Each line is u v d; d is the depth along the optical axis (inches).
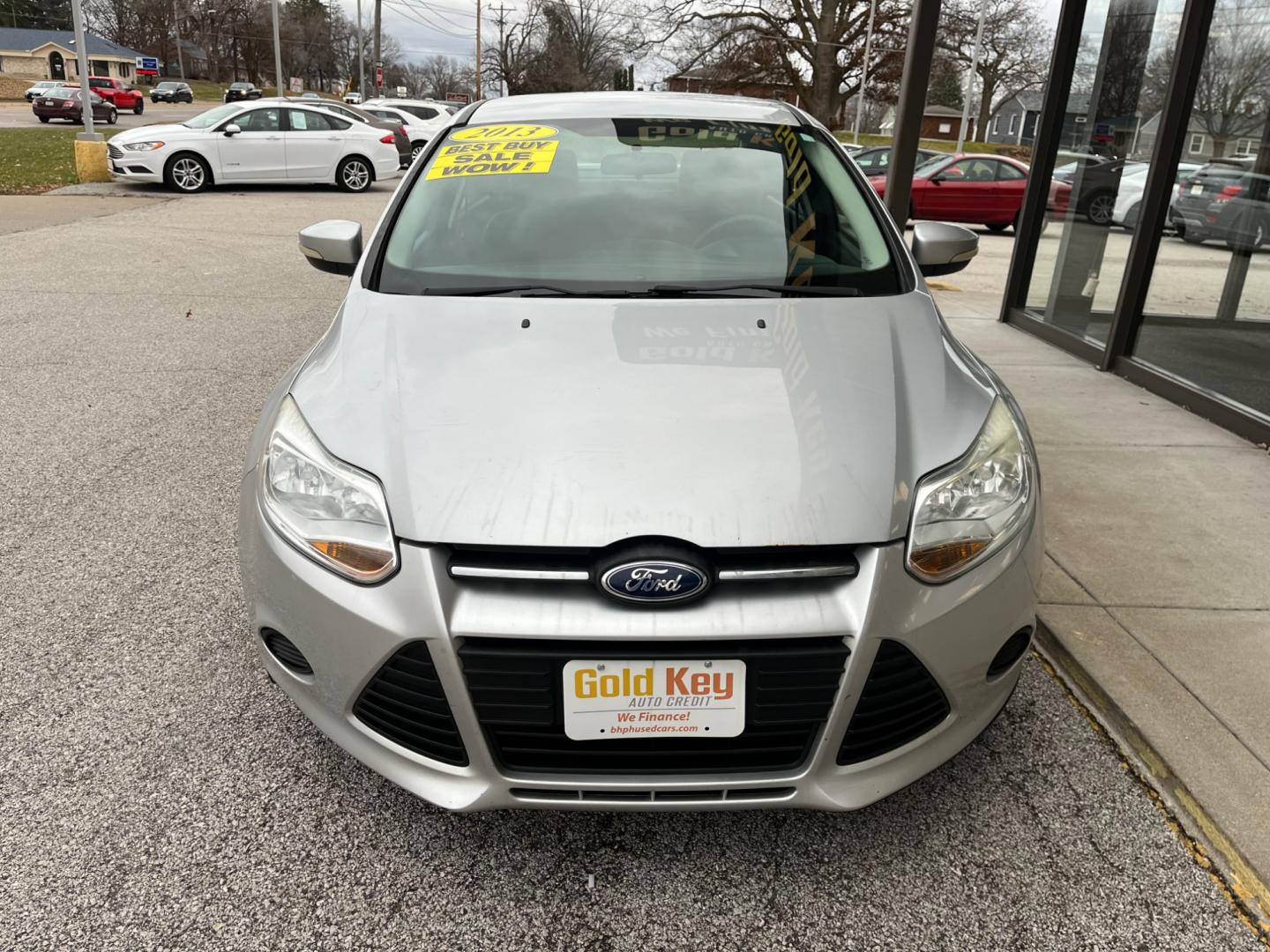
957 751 74.7
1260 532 136.9
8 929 68.7
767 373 80.6
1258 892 74.2
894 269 101.6
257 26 3459.6
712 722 66.5
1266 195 181.6
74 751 87.7
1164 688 99.0
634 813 81.7
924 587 68.4
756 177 112.3
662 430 73.1
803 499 68.2
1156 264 214.7
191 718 93.0
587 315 89.1
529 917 70.9
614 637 64.2
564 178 111.1
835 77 1395.2
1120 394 209.5
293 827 79.1
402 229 104.7
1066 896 73.5
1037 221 279.1
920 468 72.9
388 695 69.7
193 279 317.7
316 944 68.2
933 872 75.7
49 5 3782.0
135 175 573.3
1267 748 90.3
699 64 1423.5
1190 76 200.2
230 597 116.0
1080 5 257.0
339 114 623.2
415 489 69.4
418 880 74.0
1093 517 140.6
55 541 129.6
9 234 391.5
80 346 231.5
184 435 171.3
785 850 77.8
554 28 2593.5
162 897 71.8
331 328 97.4
